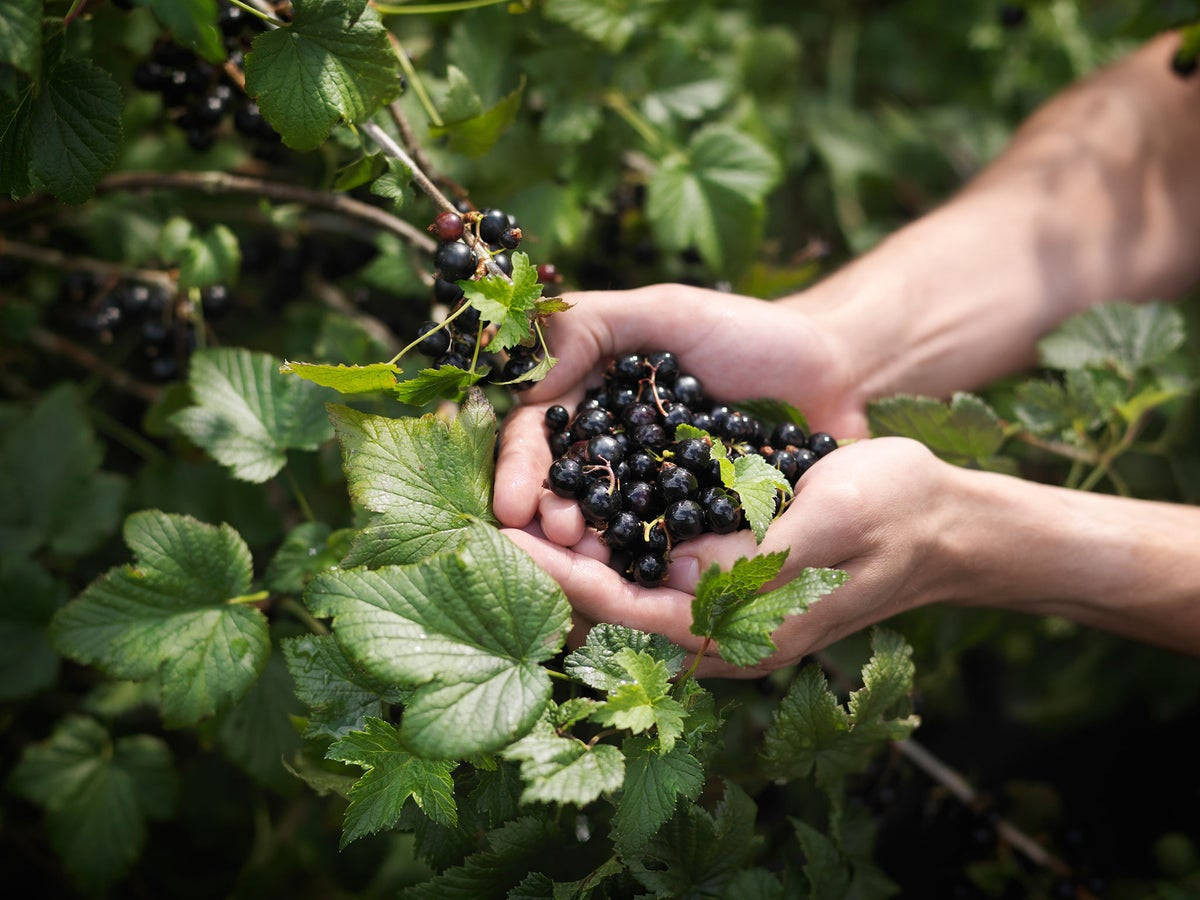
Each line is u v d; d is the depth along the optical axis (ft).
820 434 1.56
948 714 2.46
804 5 2.71
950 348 1.90
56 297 2.10
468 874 1.38
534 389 1.55
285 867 1.97
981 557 1.56
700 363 1.65
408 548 1.36
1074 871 1.98
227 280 1.70
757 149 1.92
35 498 1.83
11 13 1.31
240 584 1.51
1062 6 2.57
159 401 1.73
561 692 1.47
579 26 1.82
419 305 1.99
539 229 1.82
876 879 1.63
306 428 1.62
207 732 1.66
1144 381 1.84
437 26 1.86
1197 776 2.51
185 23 1.42
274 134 1.69
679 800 1.43
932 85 2.72
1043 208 2.00
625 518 1.40
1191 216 2.05
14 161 1.40
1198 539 1.65
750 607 1.31
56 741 1.83
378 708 1.40
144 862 2.12
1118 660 2.33
